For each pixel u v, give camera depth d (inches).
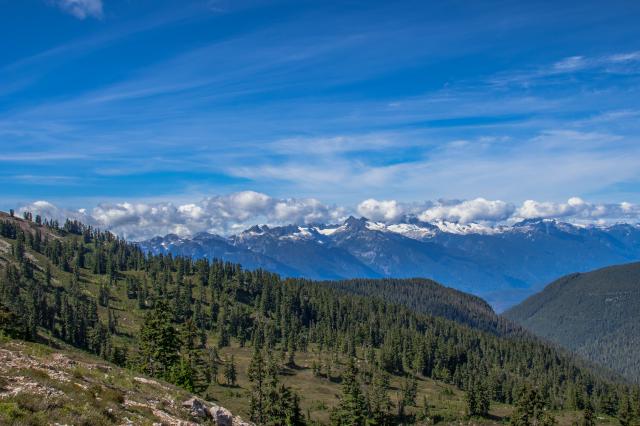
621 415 6850.4
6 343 1743.4
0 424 855.1
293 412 3993.6
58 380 1279.5
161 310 3599.9
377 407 5315.0
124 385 1598.2
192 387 3425.2
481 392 7352.4
